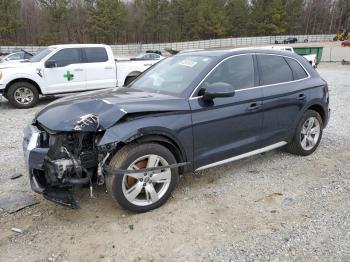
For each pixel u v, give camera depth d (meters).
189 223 3.56
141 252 3.13
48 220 3.64
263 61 4.74
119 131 3.37
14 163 5.25
